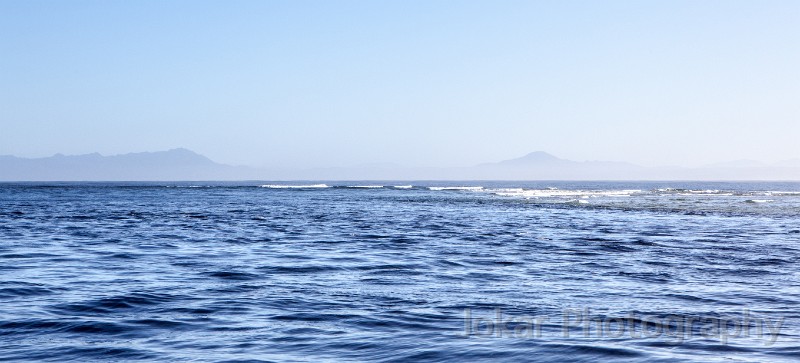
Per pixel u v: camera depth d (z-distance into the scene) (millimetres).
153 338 12469
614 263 24688
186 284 19281
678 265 24078
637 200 96375
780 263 24734
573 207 74375
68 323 13766
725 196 117938
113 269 22688
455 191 163000
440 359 10875
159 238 35531
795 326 13484
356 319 14156
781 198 106875
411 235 38094
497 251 29141
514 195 124562
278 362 10734
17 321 13945
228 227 44344
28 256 26719
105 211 64875
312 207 75438
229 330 13109
